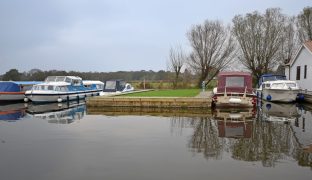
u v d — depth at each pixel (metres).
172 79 49.03
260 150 10.53
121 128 14.97
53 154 10.15
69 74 59.59
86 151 10.50
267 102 28.92
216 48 47.34
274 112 21.17
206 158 9.59
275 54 46.84
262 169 8.52
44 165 8.96
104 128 15.00
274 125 15.60
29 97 30.94
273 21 46.72
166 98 23.78
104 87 38.25
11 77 55.03
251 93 22.25
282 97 27.52
